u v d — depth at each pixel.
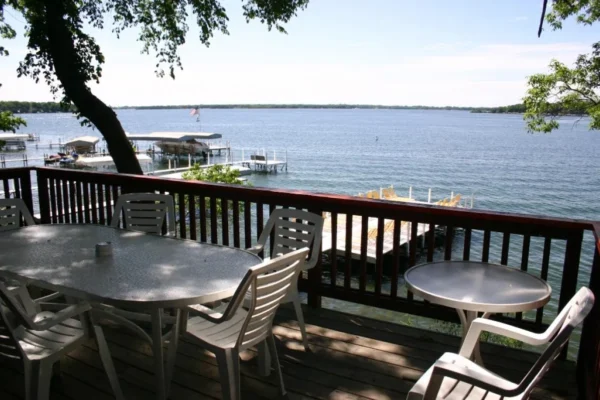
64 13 5.40
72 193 4.73
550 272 12.91
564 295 2.57
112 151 5.90
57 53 5.46
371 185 33.59
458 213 2.76
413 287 2.07
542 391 2.32
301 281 3.45
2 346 1.92
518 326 2.81
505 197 28.41
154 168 41.19
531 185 32.91
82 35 5.64
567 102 11.99
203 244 2.64
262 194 3.49
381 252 3.14
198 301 1.84
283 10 6.06
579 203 26.62
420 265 2.39
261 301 1.97
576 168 42.09
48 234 2.86
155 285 1.96
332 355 2.69
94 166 37.62
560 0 10.29
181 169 32.84
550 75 12.03
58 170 4.75
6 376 2.45
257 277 1.88
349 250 3.27
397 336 2.94
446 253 2.88
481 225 2.74
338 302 8.73
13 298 1.83
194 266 2.24
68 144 45.75
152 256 2.40
